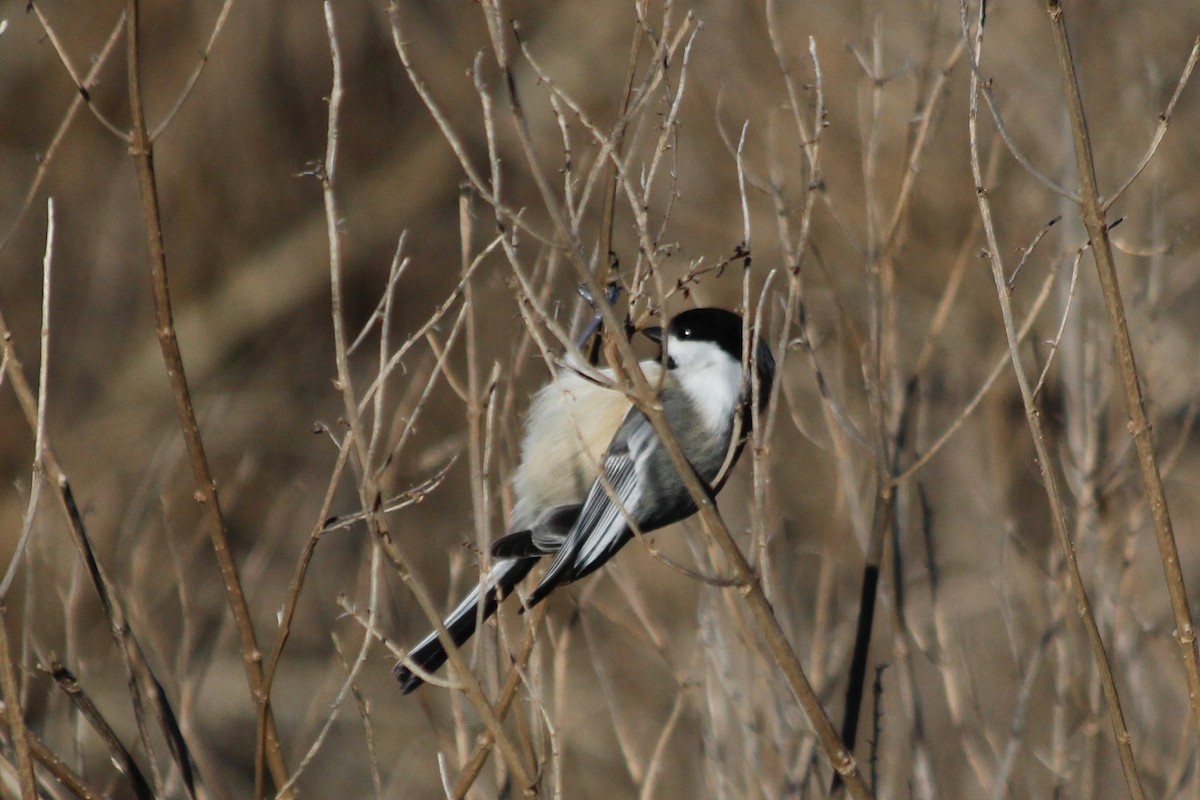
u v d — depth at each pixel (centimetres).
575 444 768
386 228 1938
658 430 553
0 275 1791
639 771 789
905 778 880
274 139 1947
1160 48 1459
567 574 729
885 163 1345
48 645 812
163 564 1213
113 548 1404
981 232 1245
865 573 793
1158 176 959
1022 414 1138
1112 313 577
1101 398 858
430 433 1541
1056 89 1334
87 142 1845
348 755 1288
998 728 915
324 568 1493
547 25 1864
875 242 815
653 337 823
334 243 568
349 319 1934
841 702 946
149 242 604
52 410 1720
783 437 1222
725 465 593
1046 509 1050
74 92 1839
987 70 1355
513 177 1841
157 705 666
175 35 1892
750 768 755
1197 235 1310
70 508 645
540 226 1777
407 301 1952
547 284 684
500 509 820
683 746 1004
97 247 1834
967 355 1187
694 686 799
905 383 871
